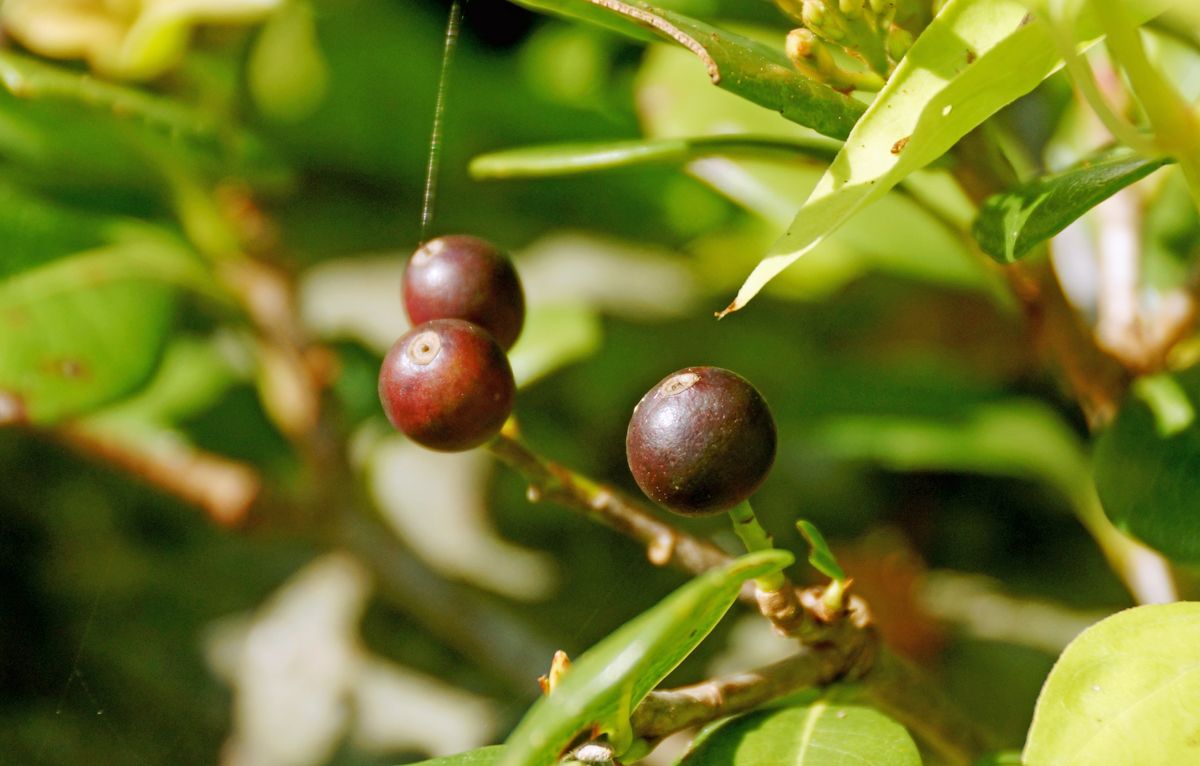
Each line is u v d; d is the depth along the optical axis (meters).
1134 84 0.20
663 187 0.35
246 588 0.40
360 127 0.36
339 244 0.37
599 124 0.34
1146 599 0.27
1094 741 0.21
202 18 0.29
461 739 0.36
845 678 0.22
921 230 0.28
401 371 0.22
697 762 0.21
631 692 0.20
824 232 0.21
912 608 0.34
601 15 0.22
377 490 0.35
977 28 0.20
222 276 0.30
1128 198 0.27
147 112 0.27
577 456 0.36
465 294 0.23
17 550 0.39
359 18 0.34
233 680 0.38
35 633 0.38
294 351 0.30
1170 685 0.21
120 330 0.28
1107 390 0.25
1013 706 0.33
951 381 0.31
